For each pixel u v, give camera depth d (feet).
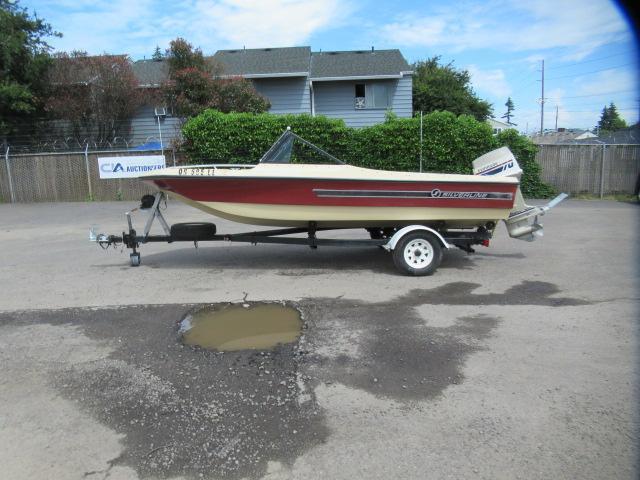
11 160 55.72
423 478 9.00
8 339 15.67
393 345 14.84
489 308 18.20
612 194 57.82
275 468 9.34
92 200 56.34
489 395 11.84
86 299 19.74
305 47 89.40
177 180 22.53
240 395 12.03
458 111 107.24
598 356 13.87
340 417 11.01
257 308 18.39
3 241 33.17
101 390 12.39
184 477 9.14
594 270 23.76
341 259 26.86
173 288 21.22
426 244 22.86
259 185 22.48
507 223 25.27
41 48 65.67
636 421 10.62
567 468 9.19
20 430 10.72
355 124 79.46
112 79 66.28
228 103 63.41
